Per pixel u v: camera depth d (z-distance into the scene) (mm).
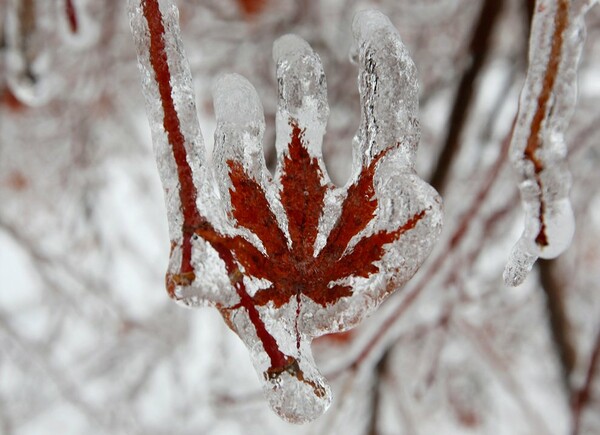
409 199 396
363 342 1011
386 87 404
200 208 397
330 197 408
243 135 406
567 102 414
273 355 394
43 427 1771
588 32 1297
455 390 1597
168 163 398
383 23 407
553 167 417
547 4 412
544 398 1663
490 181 867
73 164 1601
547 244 420
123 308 1803
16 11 857
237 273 396
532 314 1566
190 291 392
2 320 1534
